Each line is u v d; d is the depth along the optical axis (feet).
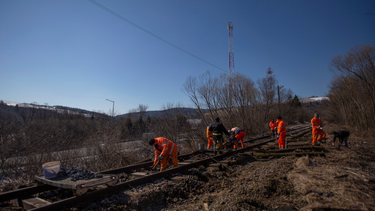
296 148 32.19
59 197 14.49
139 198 14.11
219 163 24.00
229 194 15.38
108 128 50.60
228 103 69.97
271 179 17.51
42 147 39.75
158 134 65.62
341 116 104.78
